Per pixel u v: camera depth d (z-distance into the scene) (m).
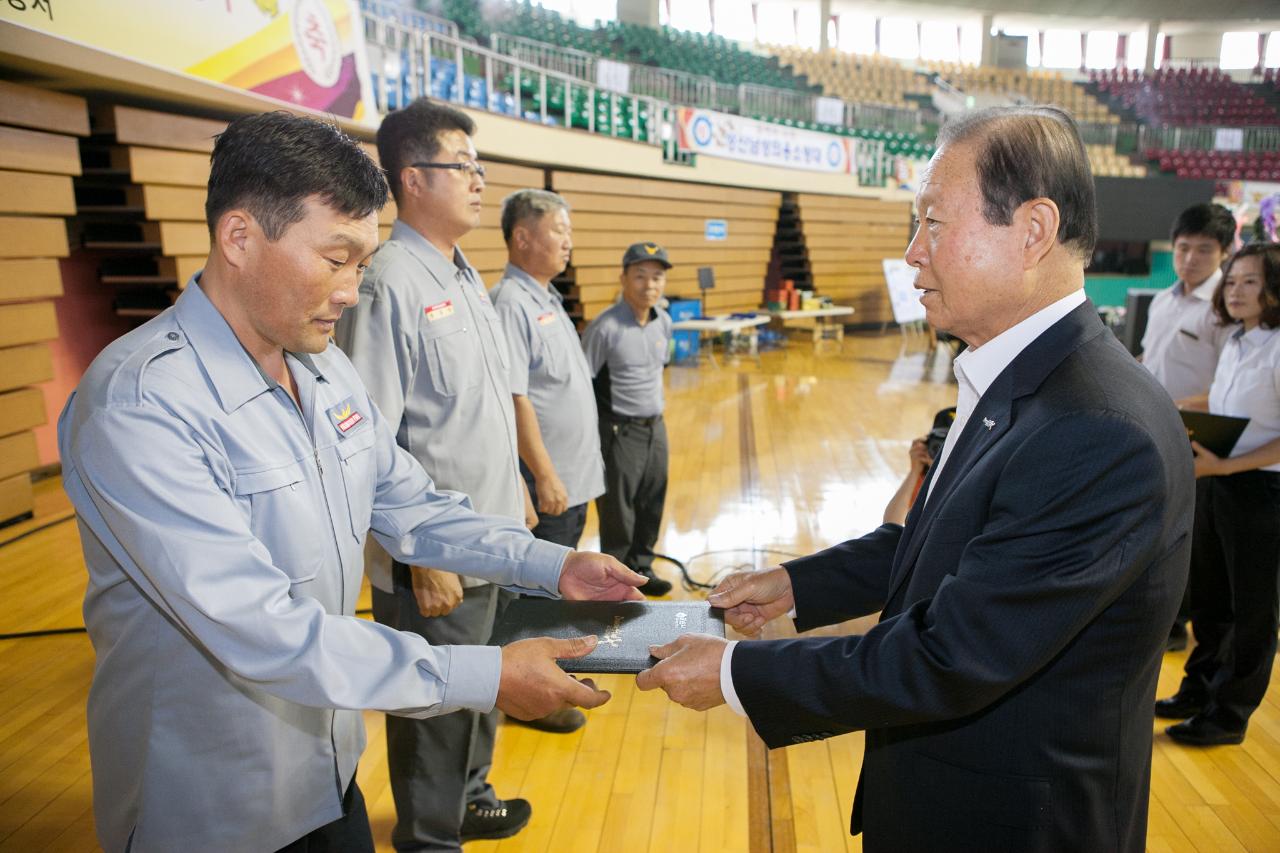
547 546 1.32
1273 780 2.24
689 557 4.05
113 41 3.64
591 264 9.50
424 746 1.69
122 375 0.92
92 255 5.28
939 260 0.96
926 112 15.53
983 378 1.00
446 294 1.73
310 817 1.09
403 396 1.66
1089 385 0.89
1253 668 2.32
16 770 2.26
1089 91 19.48
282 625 0.91
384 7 7.16
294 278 0.94
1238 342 2.40
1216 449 2.23
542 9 12.90
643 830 2.02
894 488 5.28
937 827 0.97
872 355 11.44
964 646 0.86
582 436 2.76
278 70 4.56
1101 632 0.91
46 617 3.22
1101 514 0.84
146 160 4.40
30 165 3.95
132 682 1.00
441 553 1.32
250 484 0.99
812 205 13.15
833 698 0.93
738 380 9.30
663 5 18.69
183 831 1.01
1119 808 0.94
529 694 1.02
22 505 4.32
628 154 9.63
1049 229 0.92
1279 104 18.72
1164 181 13.96
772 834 2.01
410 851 1.74
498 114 7.42
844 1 19.12
